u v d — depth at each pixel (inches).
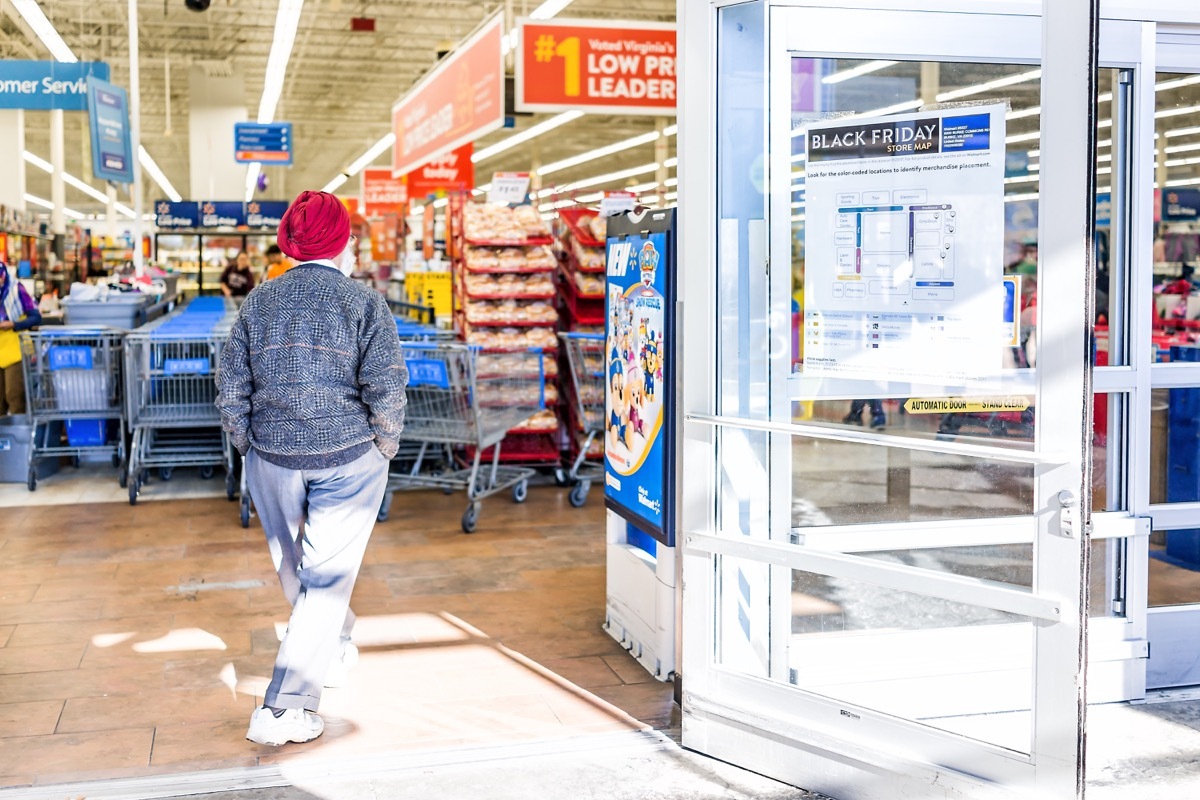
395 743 130.0
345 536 128.9
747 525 131.0
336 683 148.6
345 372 126.2
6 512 259.4
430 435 246.8
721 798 117.4
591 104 259.9
